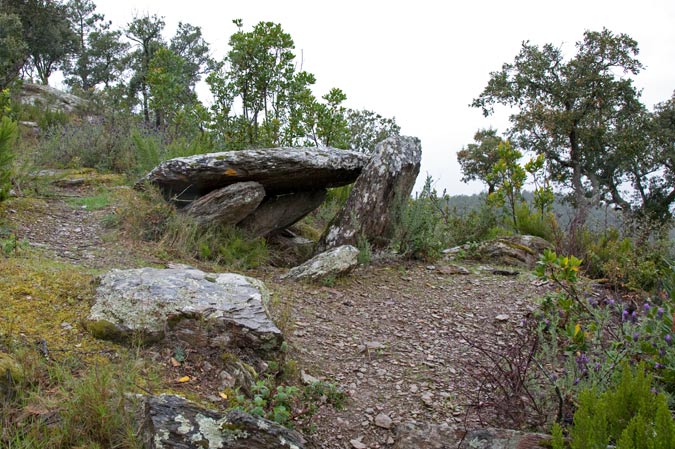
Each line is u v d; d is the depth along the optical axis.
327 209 9.79
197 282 4.32
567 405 3.61
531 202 10.26
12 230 5.97
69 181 8.42
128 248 6.08
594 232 8.91
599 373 3.62
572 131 24.78
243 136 10.39
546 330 4.84
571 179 25.94
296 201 7.88
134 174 9.11
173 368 3.64
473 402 3.78
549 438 3.04
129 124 11.81
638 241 7.87
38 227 6.32
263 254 6.96
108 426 2.81
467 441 3.24
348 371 4.41
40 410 2.83
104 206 7.31
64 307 4.03
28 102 18.08
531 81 25.58
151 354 3.71
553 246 8.44
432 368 4.63
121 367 3.41
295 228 8.71
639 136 23.98
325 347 4.72
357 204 7.40
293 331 4.83
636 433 2.45
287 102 10.42
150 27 24.38
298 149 7.39
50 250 5.58
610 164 24.67
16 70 19.69
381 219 7.46
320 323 5.19
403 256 7.61
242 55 10.09
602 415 2.62
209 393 3.51
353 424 3.74
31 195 7.42
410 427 3.53
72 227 6.55
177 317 3.87
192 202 7.05
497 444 3.12
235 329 3.92
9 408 2.84
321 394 3.91
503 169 9.95
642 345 3.69
